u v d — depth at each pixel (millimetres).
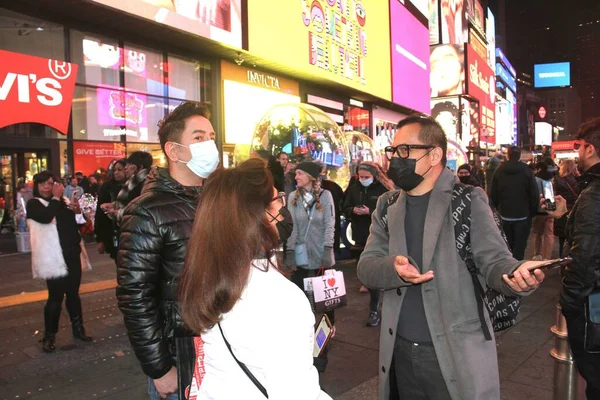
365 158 13609
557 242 10977
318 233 4773
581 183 2455
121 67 12180
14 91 9750
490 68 55156
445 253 1996
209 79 14547
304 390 1124
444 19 41875
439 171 2145
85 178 11094
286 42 15969
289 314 1190
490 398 1914
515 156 7141
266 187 1358
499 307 1973
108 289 7078
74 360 4391
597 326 2262
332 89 21078
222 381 1251
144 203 2035
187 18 12016
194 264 1283
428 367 2053
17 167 10922
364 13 22625
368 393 3625
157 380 1997
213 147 2186
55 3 9969
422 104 31938
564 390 2834
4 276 7945
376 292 5148
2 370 4176
